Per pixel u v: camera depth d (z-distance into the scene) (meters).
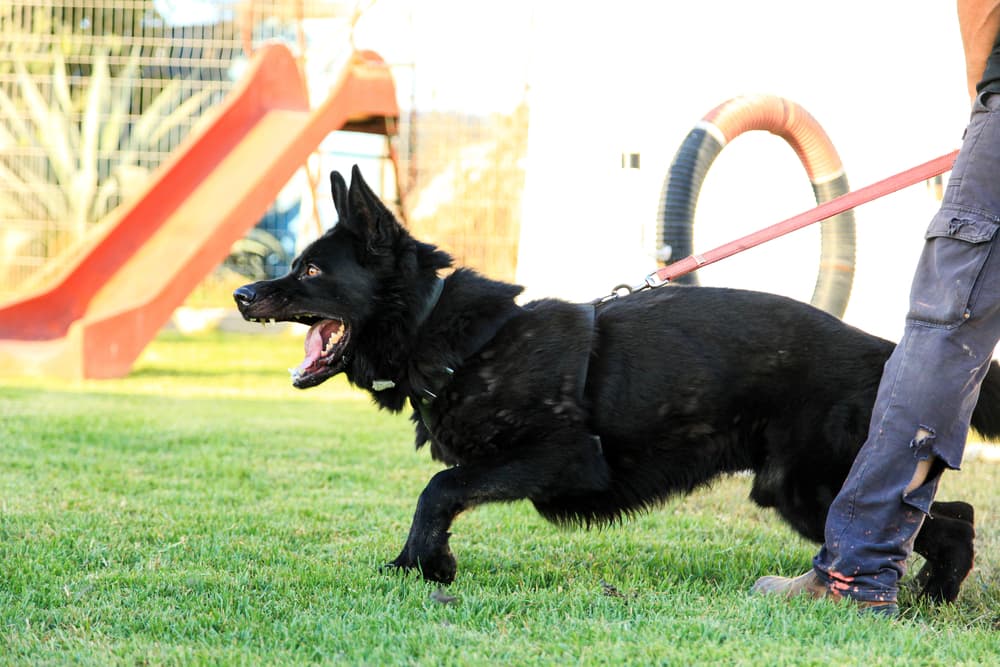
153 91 20.42
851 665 3.07
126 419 8.84
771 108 6.55
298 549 4.75
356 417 9.77
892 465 3.62
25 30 19.42
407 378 4.23
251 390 11.95
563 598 3.85
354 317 4.23
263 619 3.57
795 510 4.06
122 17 19.61
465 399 4.09
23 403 9.84
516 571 4.46
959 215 3.52
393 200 18.45
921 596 4.02
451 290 4.20
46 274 16.80
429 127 16.42
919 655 3.23
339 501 5.91
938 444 3.57
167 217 14.84
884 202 9.20
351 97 16.12
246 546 4.68
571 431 4.04
